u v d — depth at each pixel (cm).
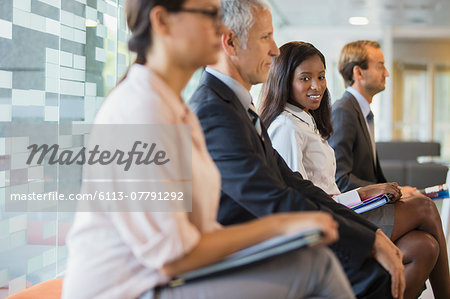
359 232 175
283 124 251
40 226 228
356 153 323
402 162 735
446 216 360
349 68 353
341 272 125
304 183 214
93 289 115
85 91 262
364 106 349
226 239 116
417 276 226
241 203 166
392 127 1322
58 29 237
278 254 115
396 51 1408
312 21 1268
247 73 191
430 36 1338
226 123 169
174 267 113
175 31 124
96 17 271
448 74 1414
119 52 298
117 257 116
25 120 215
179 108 125
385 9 1116
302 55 255
